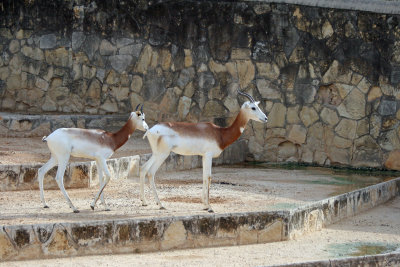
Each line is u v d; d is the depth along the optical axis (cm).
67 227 947
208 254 988
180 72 1988
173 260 940
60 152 1123
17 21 2091
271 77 1912
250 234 1073
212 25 1947
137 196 1309
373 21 1822
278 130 1912
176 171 1683
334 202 1244
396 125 1811
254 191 1423
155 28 2014
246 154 1934
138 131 1994
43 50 2083
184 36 1978
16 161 1516
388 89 1817
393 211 1377
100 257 950
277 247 1048
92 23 2056
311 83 1883
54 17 2073
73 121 1920
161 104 2012
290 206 1254
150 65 2022
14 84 2098
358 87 1842
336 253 1016
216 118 1948
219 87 1948
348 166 1850
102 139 1154
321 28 1867
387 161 1814
